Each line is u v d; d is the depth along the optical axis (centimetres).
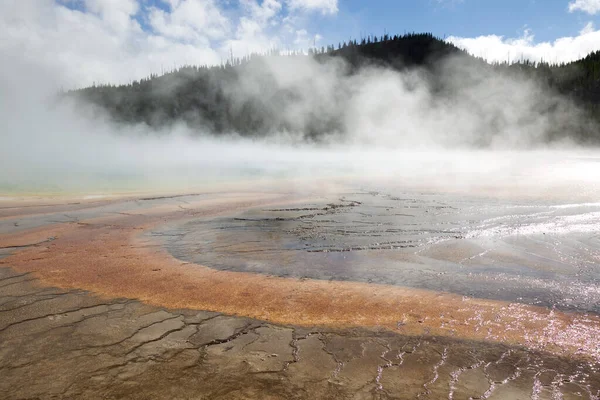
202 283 409
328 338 283
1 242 597
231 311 334
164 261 495
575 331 294
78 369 239
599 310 335
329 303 353
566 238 600
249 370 239
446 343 275
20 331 292
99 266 470
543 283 406
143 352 261
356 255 523
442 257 509
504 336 286
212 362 249
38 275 433
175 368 241
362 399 210
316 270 458
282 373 236
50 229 695
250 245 579
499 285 401
